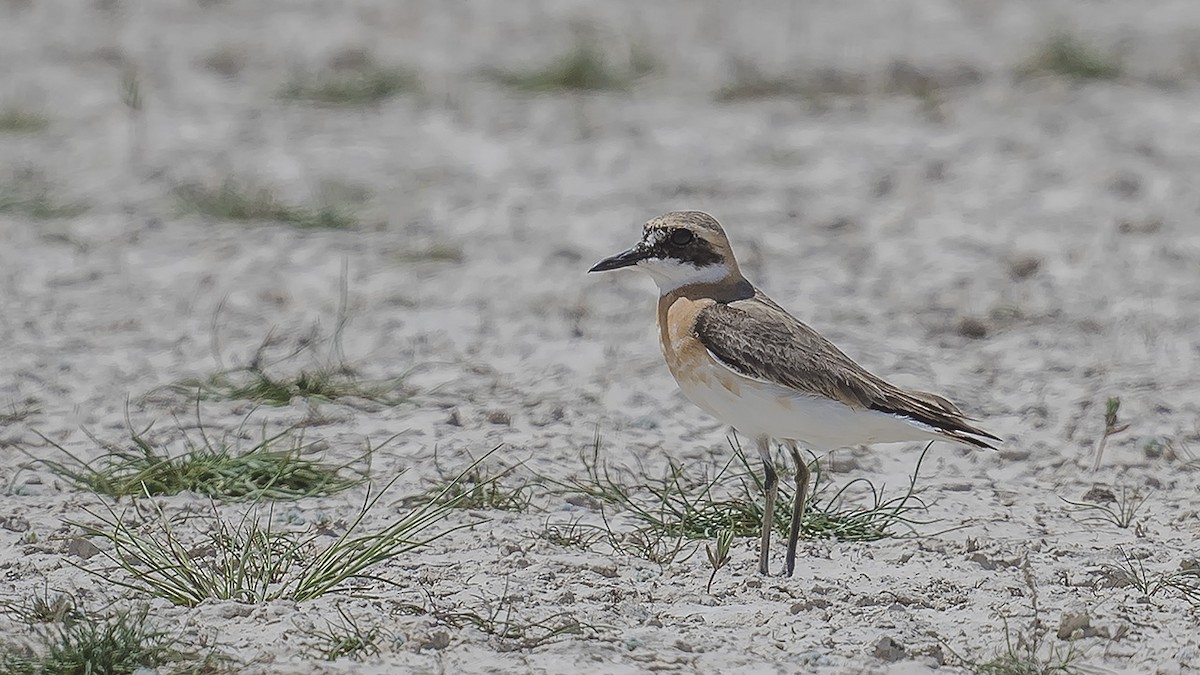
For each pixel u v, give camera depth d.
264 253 17.92
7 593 8.86
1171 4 35.16
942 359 14.30
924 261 17.41
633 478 11.27
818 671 7.82
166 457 11.42
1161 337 14.89
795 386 8.98
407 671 7.69
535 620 8.46
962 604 8.88
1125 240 18.11
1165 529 10.27
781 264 17.39
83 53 29.72
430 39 31.30
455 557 9.57
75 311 15.58
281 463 11.05
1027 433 12.34
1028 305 15.90
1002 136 23.30
